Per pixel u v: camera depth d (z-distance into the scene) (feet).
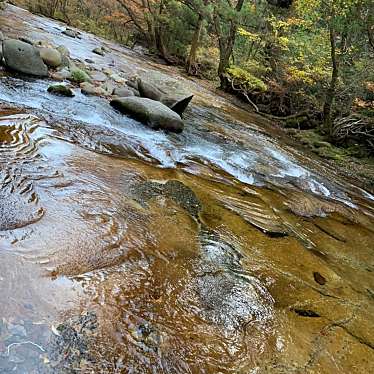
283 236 15.29
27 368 6.78
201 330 9.09
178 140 22.35
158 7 66.59
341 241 16.99
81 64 29.71
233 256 12.59
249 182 20.38
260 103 48.11
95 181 14.07
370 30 32.78
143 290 9.66
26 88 21.08
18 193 11.64
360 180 29.45
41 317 7.87
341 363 9.52
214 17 51.67
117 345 7.89
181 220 13.62
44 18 58.23
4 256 9.07
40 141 15.58
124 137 19.45
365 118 35.47
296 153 30.71
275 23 46.19
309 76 41.34
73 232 10.80
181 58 65.92
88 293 8.92
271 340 9.53
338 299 12.21
